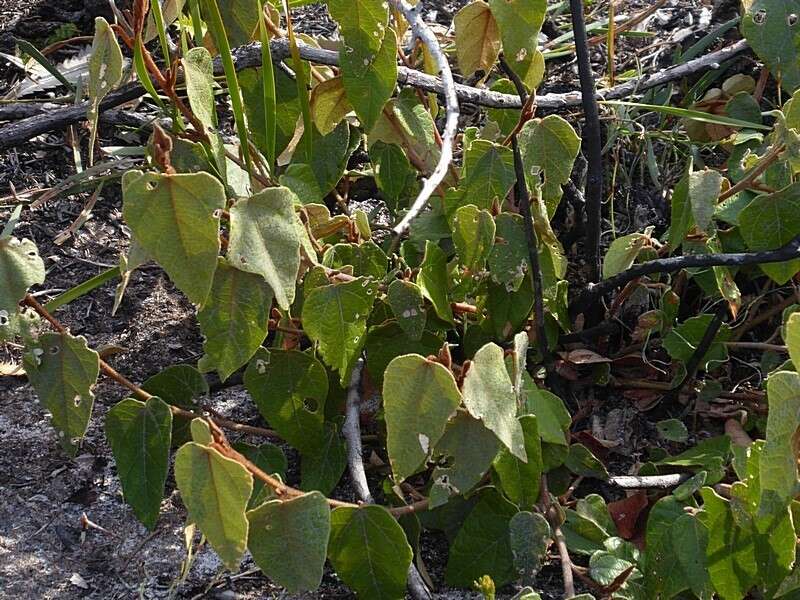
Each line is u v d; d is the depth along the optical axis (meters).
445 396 0.61
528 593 0.61
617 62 1.16
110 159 1.06
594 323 0.91
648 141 1.03
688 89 1.09
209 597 0.74
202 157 0.80
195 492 0.58
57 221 1.02
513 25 0.74
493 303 0.83
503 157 0.82
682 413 0.89
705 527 0.70
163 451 0.72
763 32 0.83
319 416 0.78
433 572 0.77
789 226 0.78
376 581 0.68
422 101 0.98
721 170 1.00
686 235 0.86
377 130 0.90
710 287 0.89
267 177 0.88
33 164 1.06
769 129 0.94
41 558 0.76
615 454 0.86
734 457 0.77
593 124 0.82
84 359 0.71
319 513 0.61
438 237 0.88
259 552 0.61
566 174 0.81
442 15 1.24
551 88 1.12
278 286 0.63
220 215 0.69
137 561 0.76
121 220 1.04
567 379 0.89
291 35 0.82
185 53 0.74
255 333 0.68
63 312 0.94
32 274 0.70
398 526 0.66
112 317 0.94
